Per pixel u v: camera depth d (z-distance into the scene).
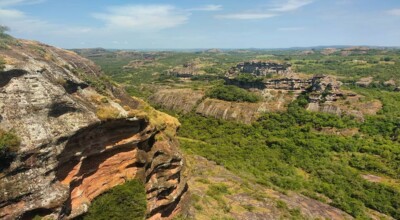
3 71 23.48
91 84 33.66
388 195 70.06
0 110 22.64
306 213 55.56
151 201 35.59
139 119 32.75
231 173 69.12
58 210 24.19
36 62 27.42
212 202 49.88
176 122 45.56
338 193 70.44
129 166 33.16
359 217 61.03
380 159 86.62
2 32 32.50
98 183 30.23
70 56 42.97
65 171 26.16
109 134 30.27
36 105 24.19
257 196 56.94
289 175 79.75
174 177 39.47
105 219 29.98
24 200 22.56
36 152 23.12
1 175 21.69
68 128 25.39
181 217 41.22
